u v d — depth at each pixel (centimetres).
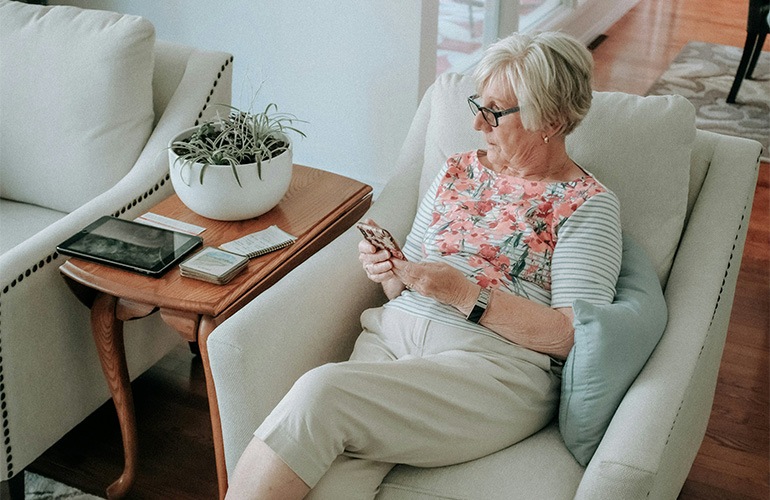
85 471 212
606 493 135
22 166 232
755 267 302
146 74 228
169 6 330
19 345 186
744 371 249
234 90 335
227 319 162
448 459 156
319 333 170
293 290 170
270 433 145
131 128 227
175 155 192
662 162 179
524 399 162
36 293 187
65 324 196
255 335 159
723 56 487
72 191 230
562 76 164
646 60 478
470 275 172
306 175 223
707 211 180
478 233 176
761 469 213
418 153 211
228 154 192
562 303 164
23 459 193
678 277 173
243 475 146
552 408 168
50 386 196
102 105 224
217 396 163
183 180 192
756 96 434
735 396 239
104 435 224
